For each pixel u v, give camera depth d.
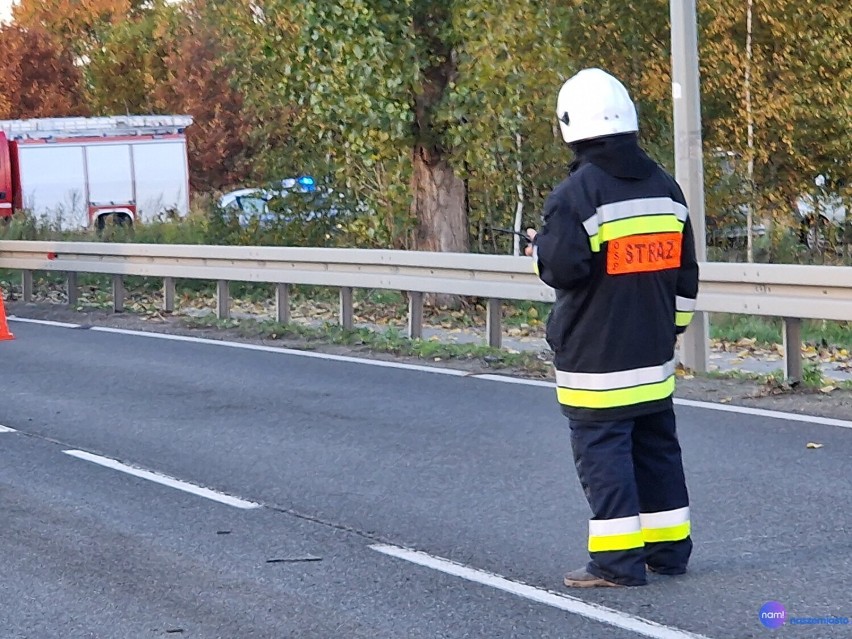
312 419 17.28
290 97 34.69
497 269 22.64
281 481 13.96
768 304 18.48
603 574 10.12
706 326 19.95
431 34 32.50
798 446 14.84
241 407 18.25
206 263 28.41
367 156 32.88
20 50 89.88
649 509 10.38
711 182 36.84
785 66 36.06
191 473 14.42
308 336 25.48
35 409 18.34
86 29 100.81
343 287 25.67
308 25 31.53
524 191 37.19
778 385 18.14
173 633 9.37
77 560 11.23
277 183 38.34
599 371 9.90
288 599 10.09
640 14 37.16
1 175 56.81
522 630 9.26
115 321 28.88
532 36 32.12
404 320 29.86
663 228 9.89
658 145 37.81
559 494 13.13
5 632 9.46
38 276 37.53
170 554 11.36
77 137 58.06
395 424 16.83
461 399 18.47
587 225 9.61
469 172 33.88
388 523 12.23
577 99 9.79
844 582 10.12
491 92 31.89
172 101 84.06
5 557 11.34
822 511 12.20
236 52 41.22
